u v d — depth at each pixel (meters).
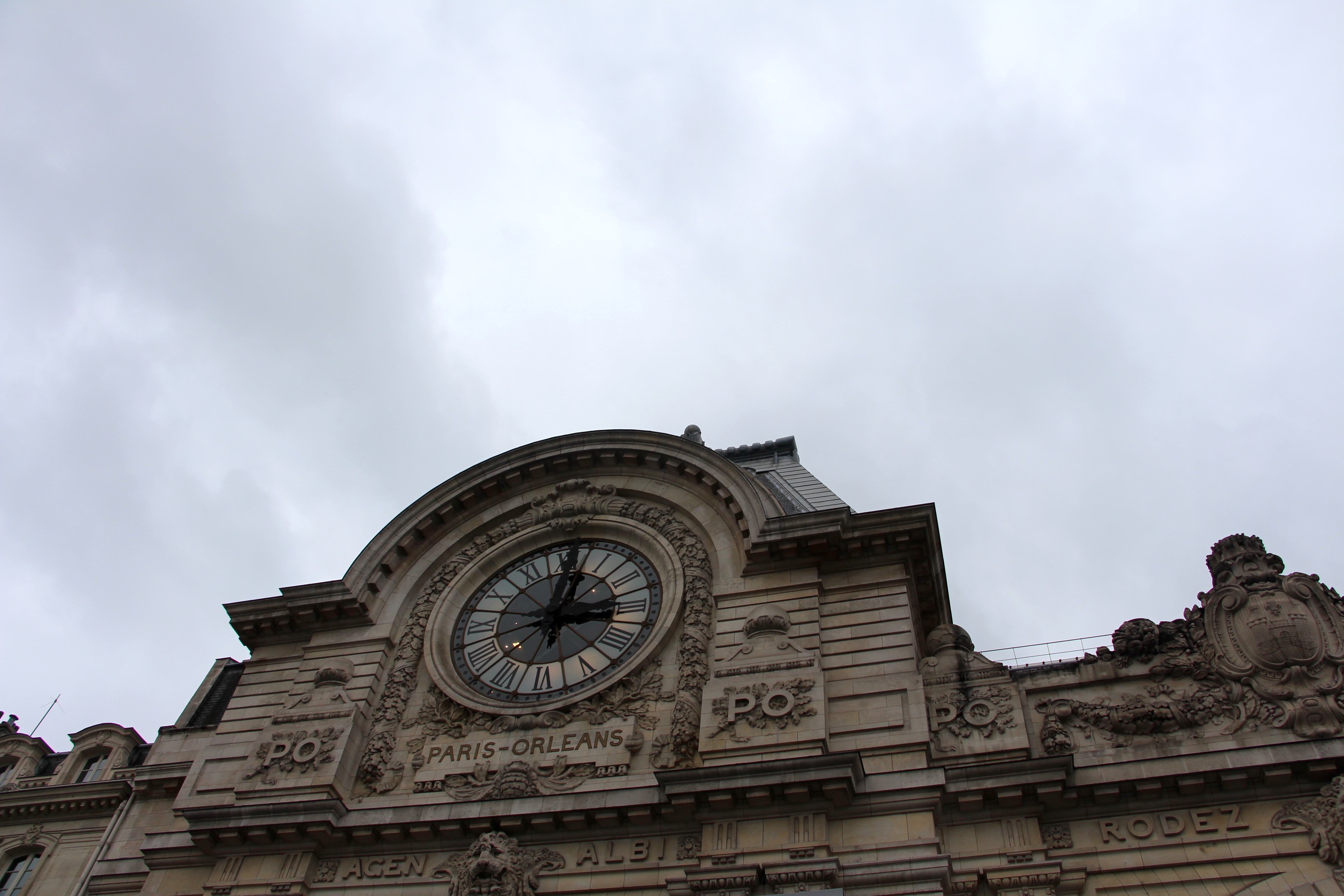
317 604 30.00
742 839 21.78
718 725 23.83
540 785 24.42
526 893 22.39
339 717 27.02
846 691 24.33
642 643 27.25
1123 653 23.80
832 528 27.19
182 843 25.64
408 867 23.70
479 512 32.22
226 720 28.70
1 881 31.84
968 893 20.62
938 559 28.33
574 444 32.00
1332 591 22.70
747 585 27.28
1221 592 23.45
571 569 29.69
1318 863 19.58
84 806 32.69
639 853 22.56
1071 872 20.62
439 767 25.64
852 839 21.59
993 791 21.66
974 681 24.41
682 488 30.61
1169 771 21.20
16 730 42.06
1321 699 21.34
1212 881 19.95
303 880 23.81
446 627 29.39
